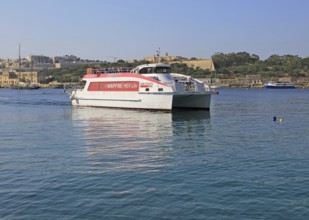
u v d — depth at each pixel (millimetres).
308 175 16031
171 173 16469
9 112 53250
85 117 43344
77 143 25047
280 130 31672
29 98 99812
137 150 22172
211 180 15273
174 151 21797
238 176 15891
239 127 33781
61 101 83812
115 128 33062
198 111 50250
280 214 11641
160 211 11914
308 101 79750
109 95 52438
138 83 48000
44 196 13469
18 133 30781
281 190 13883
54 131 31828
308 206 12258
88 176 16047
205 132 30391
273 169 17172
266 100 85438
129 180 15344
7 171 17141
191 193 13586
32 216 11672
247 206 12289
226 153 21141
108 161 19031
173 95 45000
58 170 17203
